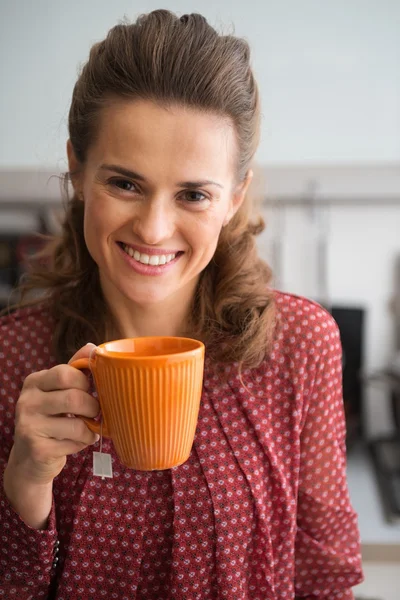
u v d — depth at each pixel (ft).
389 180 4.92
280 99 4.86
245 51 2.42
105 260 2.29
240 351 2.63
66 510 2.57
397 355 5.21
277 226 5.32
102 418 1.88
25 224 5.26
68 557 2.53
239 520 2.54
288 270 5.36
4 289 5.25
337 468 2.81
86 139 2.26
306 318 2.79
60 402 1.93
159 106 2.07
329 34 4.77
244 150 2.39
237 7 4.78
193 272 2.34
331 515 2.81
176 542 2.50
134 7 4.78
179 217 2.20
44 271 2.94
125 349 1.94
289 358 2.74
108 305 2.80
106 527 2.52
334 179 4.95
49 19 4.81
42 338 2.81
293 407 2.72
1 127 4.89
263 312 2.70
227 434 2.62
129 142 2.08
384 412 5.44
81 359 1.93
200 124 2.10
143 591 2.57
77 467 2.56
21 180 4.99
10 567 2.43
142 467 1.86
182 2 4.77
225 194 2.31
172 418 1.80
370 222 5.28
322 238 5.30
